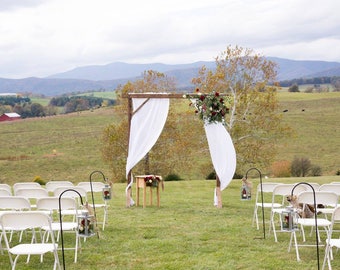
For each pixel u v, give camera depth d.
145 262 7.06
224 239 8.54
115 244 8.23
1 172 40.44
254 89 24.92
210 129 12.73
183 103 30.83
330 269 6.11
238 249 7.75
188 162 29.44
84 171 40.34
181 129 27.48
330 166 36.84
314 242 8.25
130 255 7.48
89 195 16.44
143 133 12.95
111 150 31.11
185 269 6.64
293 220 7.13
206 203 13.78
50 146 50.38
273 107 25.00
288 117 57.25
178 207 12.87
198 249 7.80
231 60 25.03
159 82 30.89
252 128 25.05
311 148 43.47
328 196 7.31
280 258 7.16
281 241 8.34
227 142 12.75
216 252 7.55
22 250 5.85
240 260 7.07
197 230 9.39
